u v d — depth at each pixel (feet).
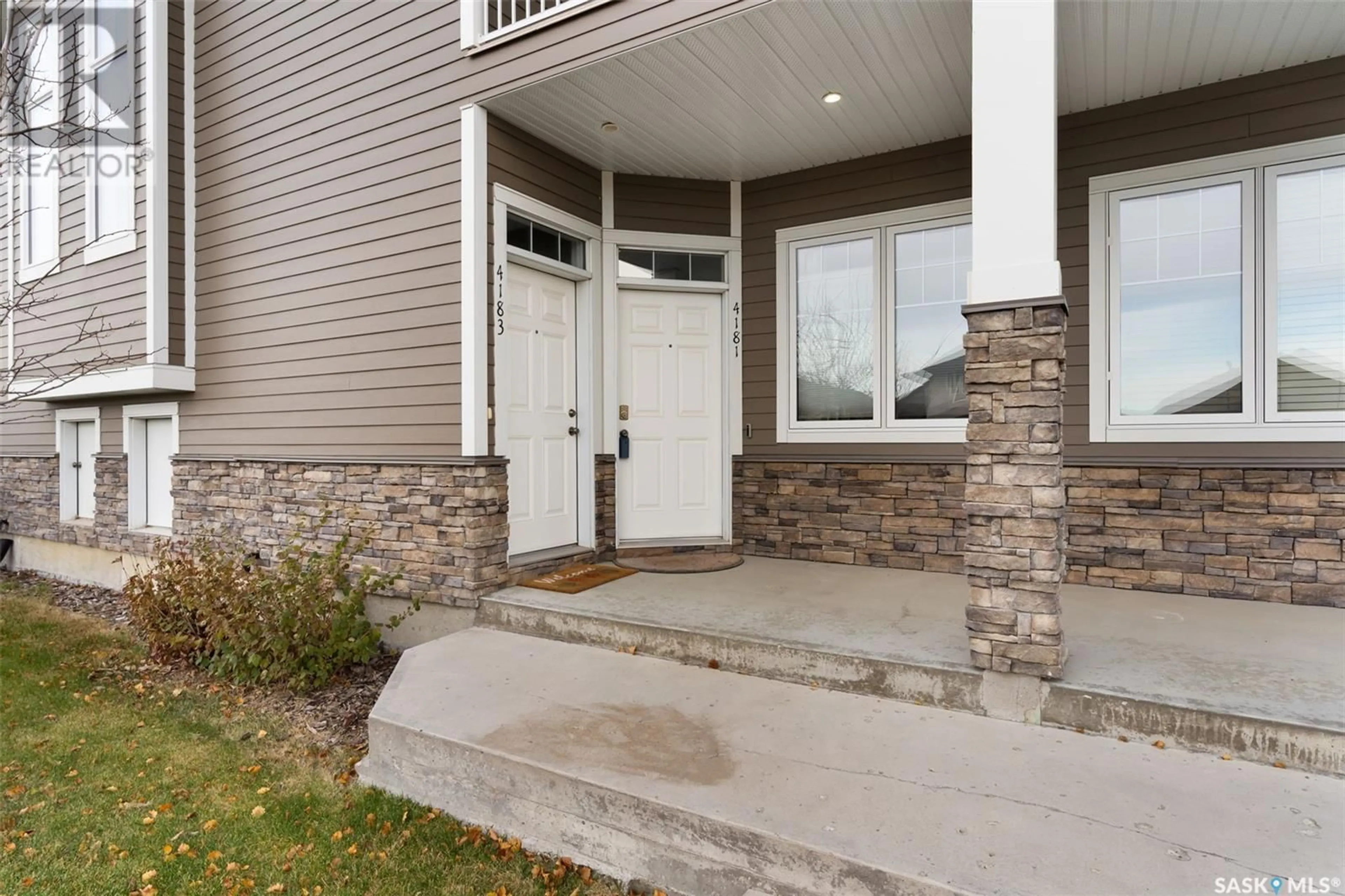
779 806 7.40
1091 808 7.22
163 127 19.81
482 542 14.32
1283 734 7.94
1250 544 13.04
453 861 8.23
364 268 16.33
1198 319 13.62
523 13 15.81
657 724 9.45
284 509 17.90
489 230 14.66
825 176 17.26
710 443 18.51
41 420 26.58
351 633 14.19
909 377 16.43
